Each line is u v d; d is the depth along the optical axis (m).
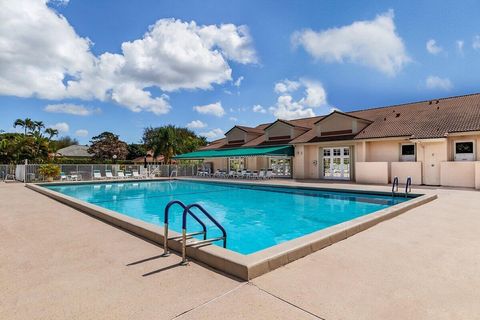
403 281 5.17
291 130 35.69
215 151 42.50
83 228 9.62
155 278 5.37
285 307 4.25
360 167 27.11
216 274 5.55
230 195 24.06
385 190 20.39
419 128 25.11
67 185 31.12
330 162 31.59
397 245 7.36
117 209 18.72
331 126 31.19
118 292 4.79
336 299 4.50
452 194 17.94
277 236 11.82
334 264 6.03
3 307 4.30
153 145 57.84
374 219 9.62
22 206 14.71
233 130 44.00
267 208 17.98
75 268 5.91
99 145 68.69
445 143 23.38
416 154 25.33
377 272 5.59
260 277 5.38
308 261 6.22
